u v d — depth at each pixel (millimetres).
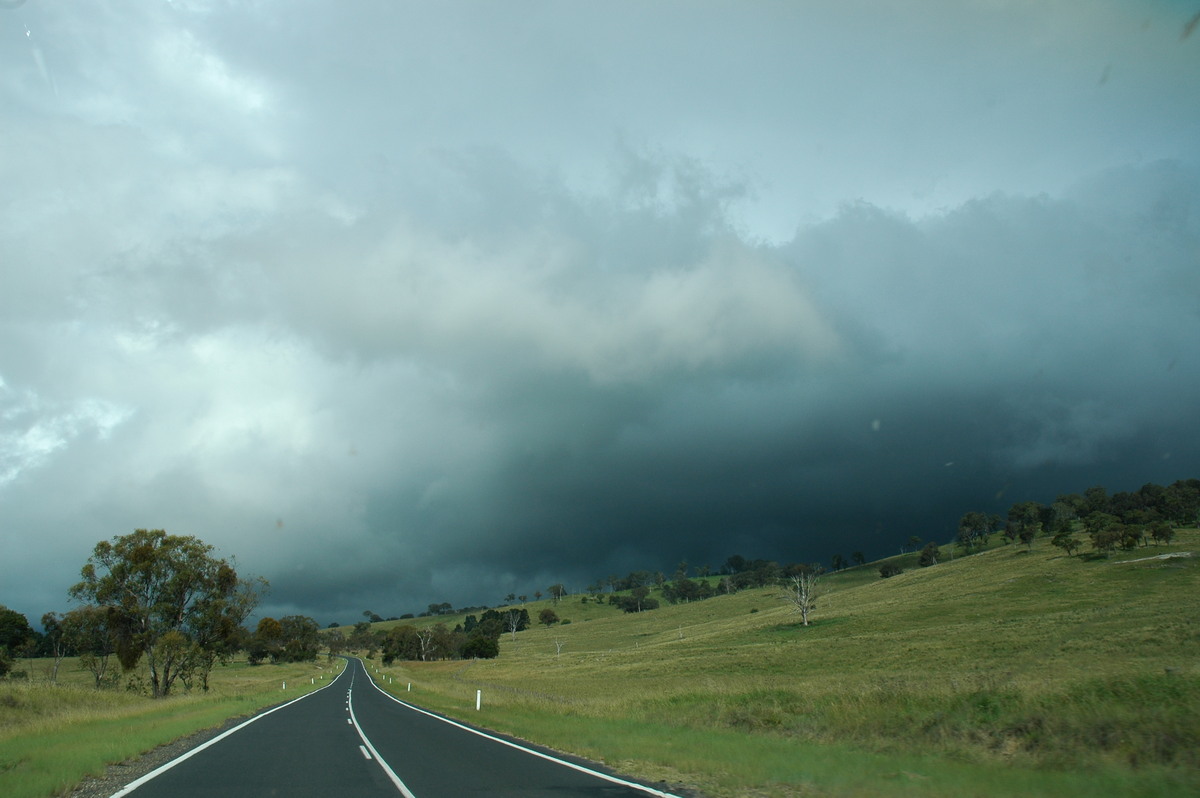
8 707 27844
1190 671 20422
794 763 13828
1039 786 10875
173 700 39594
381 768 14719
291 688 58312
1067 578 94375
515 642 172125
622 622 185000
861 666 52156
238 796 11461
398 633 155375
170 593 52469
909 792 10594
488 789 12070
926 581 123500
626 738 19219
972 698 20250
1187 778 11203
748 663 65625
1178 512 126938
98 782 12969
